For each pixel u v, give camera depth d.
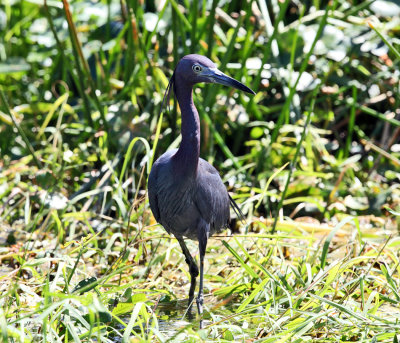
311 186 11.20
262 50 12.95
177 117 11.75
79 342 5.57
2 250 8.80
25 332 6.23
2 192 10.83
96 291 6.54
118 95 11.97
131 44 11.73
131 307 6.75
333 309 6.35
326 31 12.45
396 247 9.14
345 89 12.34
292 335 5.93
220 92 12.09
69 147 12.17
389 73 12.59
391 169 12.23
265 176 11.38
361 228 10.60
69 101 12.88
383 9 12.60
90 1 13.61
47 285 6.09
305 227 10.23
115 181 10.68
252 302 7.63
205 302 7.93
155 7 13.53
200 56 7.54
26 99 13.40
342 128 13.18
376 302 6.66
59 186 10.38
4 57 13.64
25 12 14.77
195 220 7.77
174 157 7.58
